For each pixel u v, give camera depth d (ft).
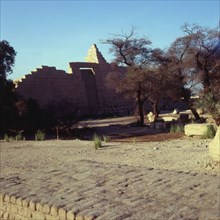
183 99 140.15
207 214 20.27
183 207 21.75
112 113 264.31
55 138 100.07
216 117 83.87
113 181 28.63
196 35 129.80
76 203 24.50
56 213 23.95
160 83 144.15
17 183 31.71
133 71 146.00
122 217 21.31
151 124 128.26
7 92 124.36
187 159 42.52
